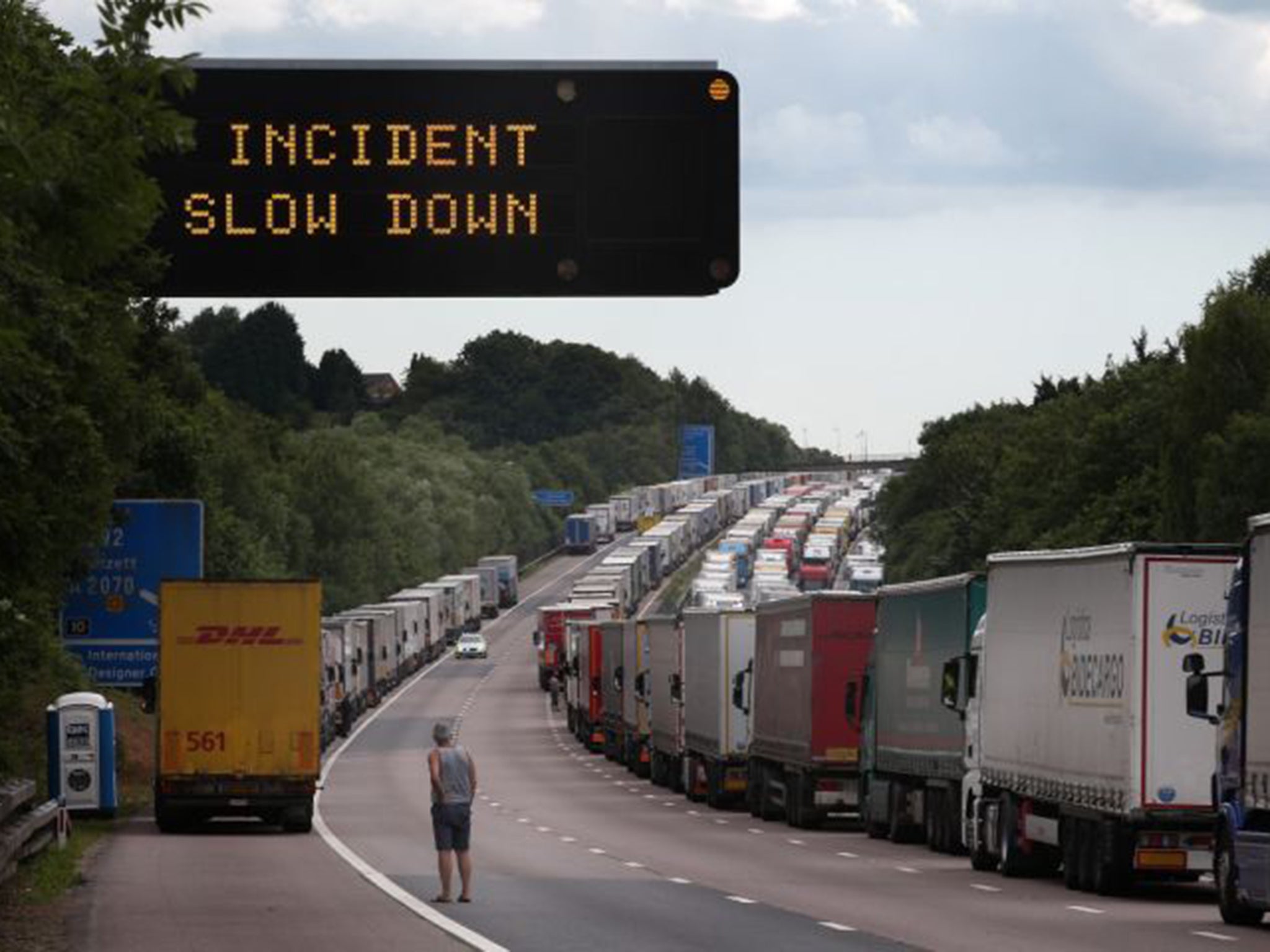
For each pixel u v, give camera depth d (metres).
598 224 76.69
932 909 93.56
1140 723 98.81
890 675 144.75
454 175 76.69
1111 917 90.62
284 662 154.38
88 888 106.56
